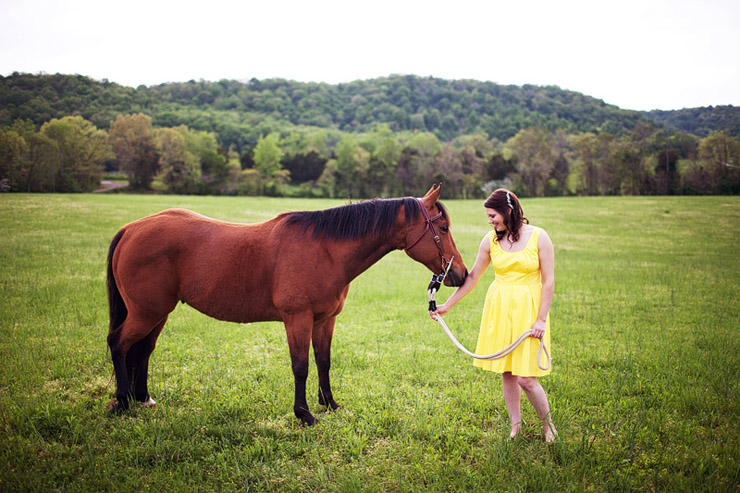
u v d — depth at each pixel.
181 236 3.74
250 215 28.84
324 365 3.93
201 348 5.45
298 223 3.73
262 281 3.67
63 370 4.47
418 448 3.18
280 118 135.88
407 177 71.62
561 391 4.16
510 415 3.38
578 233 24.22
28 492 2.66
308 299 3.57
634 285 10.03
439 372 4.73
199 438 3.35
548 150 70.75
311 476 2.91
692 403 3.84
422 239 3.61
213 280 3.68
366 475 2.90
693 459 2.99
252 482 2.83
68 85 88.19
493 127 129.75
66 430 3.42
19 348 5.05
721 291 9.30
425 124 147.12
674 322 6.82
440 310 3.58
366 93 171.88
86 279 9.07
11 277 8.95
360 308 7.67
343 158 73.19
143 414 3.70
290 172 79.31
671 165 61.16
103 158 60.19
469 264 13.80
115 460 3.03
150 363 4.89
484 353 3.27
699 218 30.42
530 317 3.10
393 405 3.94
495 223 3.19
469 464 3.05
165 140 67.31
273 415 3.78
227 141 102.88
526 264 3.11
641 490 2.72
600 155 67.44
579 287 9.83
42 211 23.70
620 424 3.57
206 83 154.38
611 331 6.36
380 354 5.30
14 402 3.74
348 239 3.62
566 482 2.77
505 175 72.38
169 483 2.77
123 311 3.91
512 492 2.66
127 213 25.19
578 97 171.50
